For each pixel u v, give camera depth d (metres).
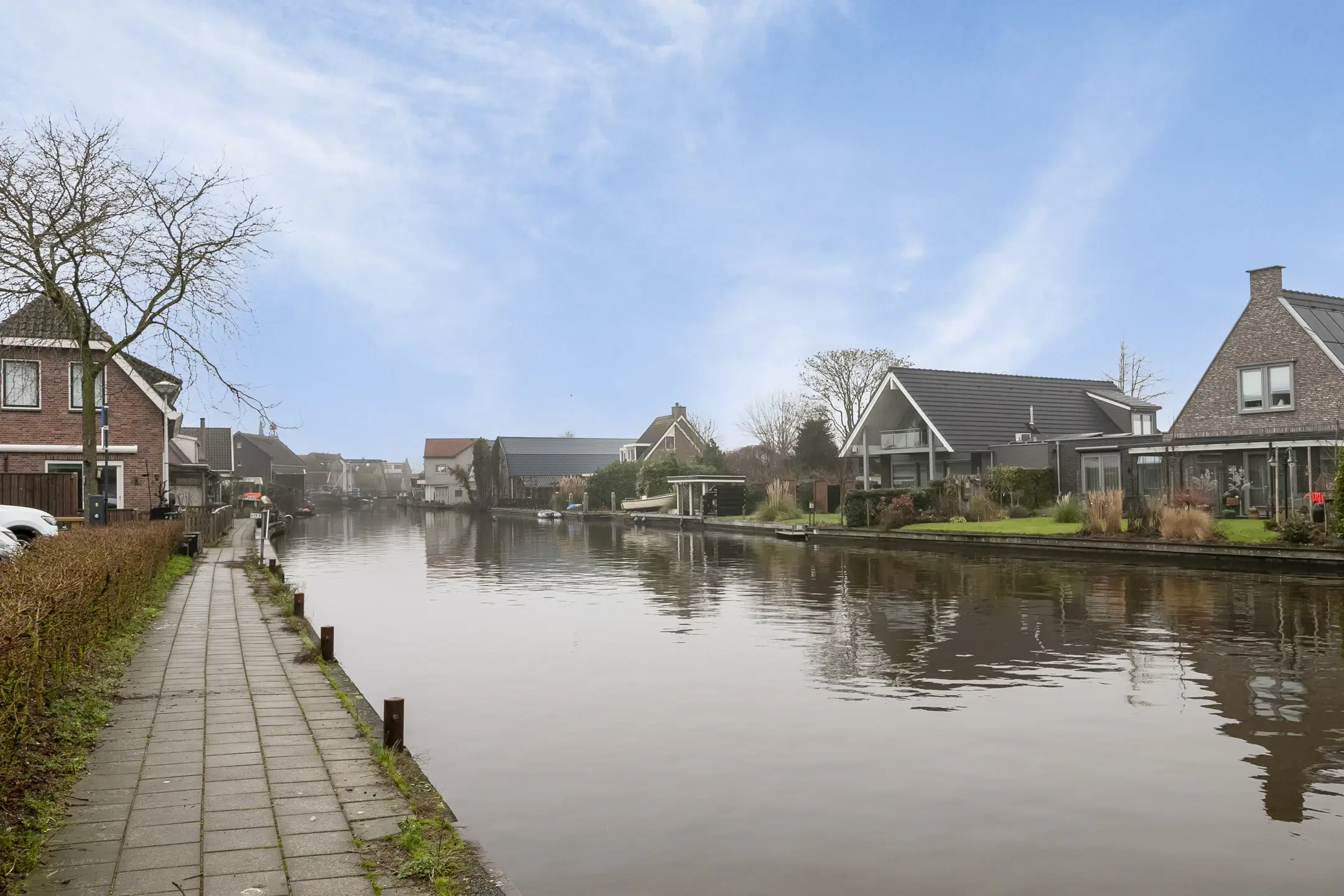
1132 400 43.28
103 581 8.67
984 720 8.88
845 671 11.12
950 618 14.83
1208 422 30.94
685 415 79.88
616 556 29.34
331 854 4.71
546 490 78.94
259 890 4.27
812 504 40.22
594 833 6.34
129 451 28.81
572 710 9.48
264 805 5.40
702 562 26.31
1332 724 8.62
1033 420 40.75
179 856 4.64
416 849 4.75
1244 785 7.08
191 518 24.55
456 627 14.85
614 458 93.44
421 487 116.62
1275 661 11.23
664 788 7.18
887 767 7.59
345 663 11.91
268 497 58.72
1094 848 6.01
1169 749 7.95
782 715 9.16
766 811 6.70
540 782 7.36
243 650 10.38
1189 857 5.86
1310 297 29.77
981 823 6.43
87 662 8.34
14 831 4.83
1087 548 24.17
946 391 40.22
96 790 5.61
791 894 5.45
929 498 33.19
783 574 22.19
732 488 49.75
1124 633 13.14
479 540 39.16
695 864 5.85
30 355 27.88
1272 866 5.73
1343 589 17.19
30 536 16.94
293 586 21.17
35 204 18.16
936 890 5.48
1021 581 19.42
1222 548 21.25
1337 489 20.39
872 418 42.50
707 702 9.73
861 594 18.06
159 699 7.98
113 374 28.83
